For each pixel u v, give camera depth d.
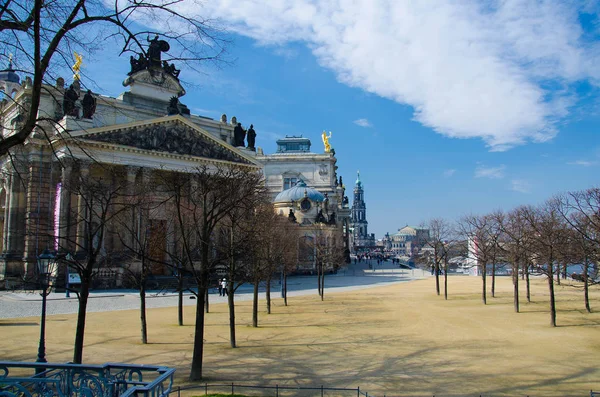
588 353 36.47
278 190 188.88
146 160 91.38
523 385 28.06
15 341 38.75
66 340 39.56
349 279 134.00
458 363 33.50
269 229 58.44
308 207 158.00
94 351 35.81
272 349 38.25
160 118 93.44
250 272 50.50
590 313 58.06
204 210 34.22
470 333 45.50
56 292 78.69
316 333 45.78
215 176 39.25
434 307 66.69
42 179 87.06
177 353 35.88
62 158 79.19
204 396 24.52
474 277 143.25
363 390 27.03
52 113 89.31
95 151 84.19
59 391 16.31
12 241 87.38
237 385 25.92
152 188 57.03
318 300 77.38
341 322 52.97
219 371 31.19
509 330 46.97
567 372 30.97
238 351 37.47
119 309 62.31
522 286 104.19
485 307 66.25
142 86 107.38
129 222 77.19
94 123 92.75
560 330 46.62
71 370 16.47
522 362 33.72
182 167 95.75
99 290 83.50
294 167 190.25
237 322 52.75
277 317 57.03
